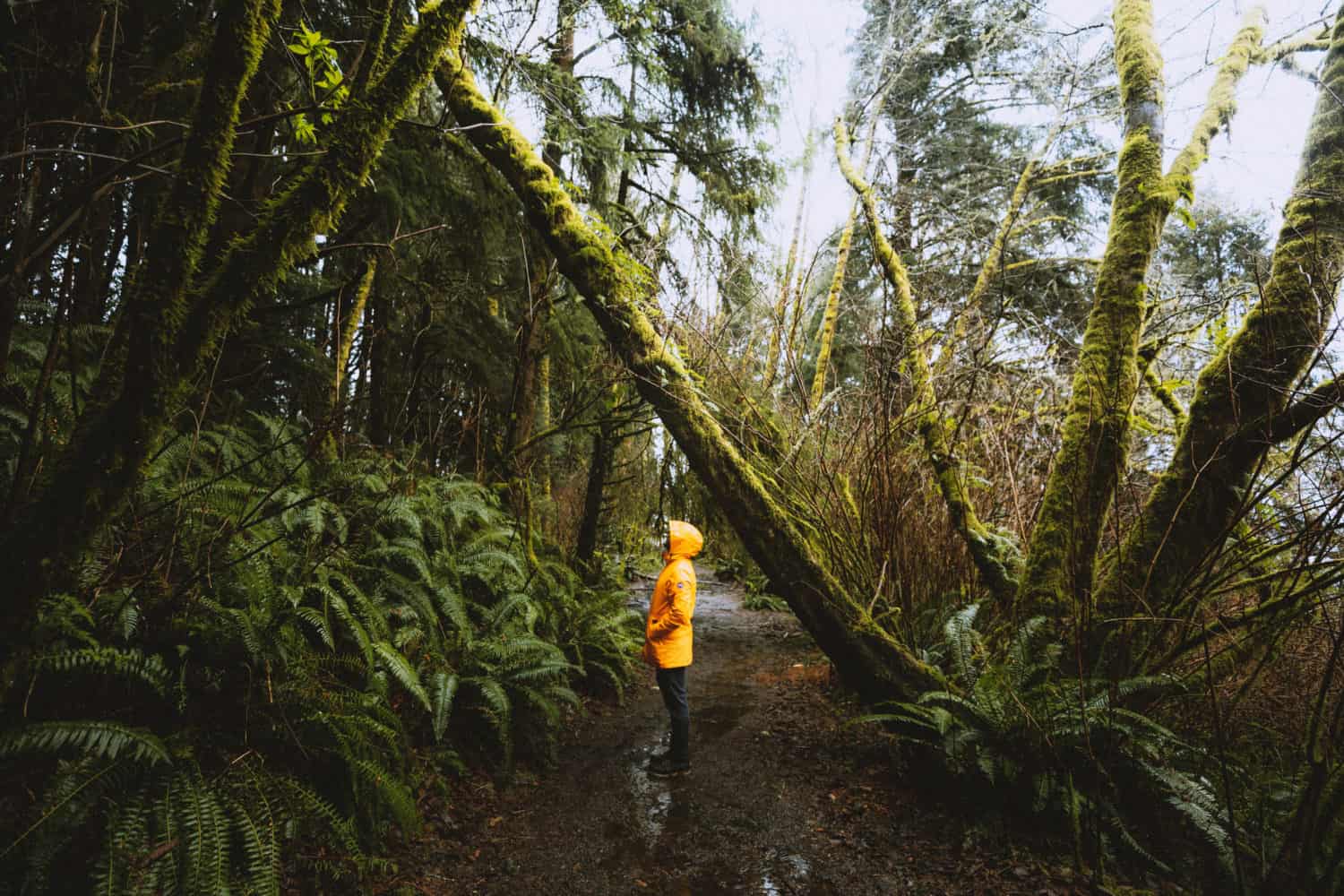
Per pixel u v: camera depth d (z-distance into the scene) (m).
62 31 2.43
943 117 10.89
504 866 2.87
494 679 3.68
